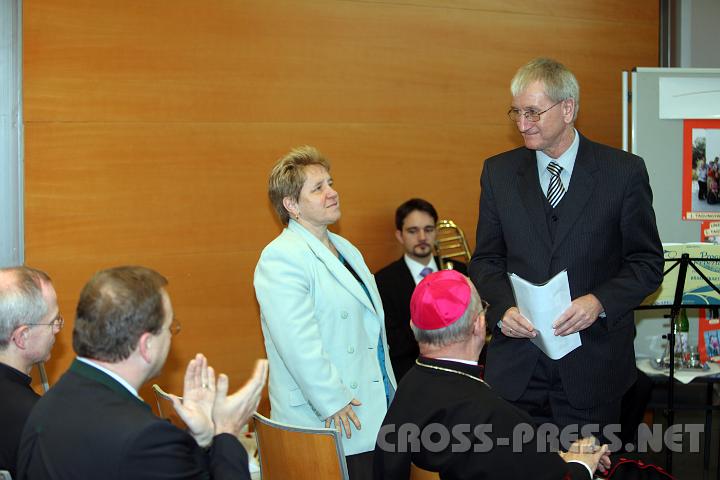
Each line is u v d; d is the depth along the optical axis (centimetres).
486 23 451
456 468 187
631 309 239
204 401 178
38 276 216
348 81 422
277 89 407
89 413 155
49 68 361
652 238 248
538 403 254
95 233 373
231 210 399
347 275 262
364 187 430
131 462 149
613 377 250
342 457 212
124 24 374
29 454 158
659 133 404
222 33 393
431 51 440
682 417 473
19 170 358
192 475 156
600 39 478
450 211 450
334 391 246
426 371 196
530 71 242
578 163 248
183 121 388
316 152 273
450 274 200
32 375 359
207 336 397
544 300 233
